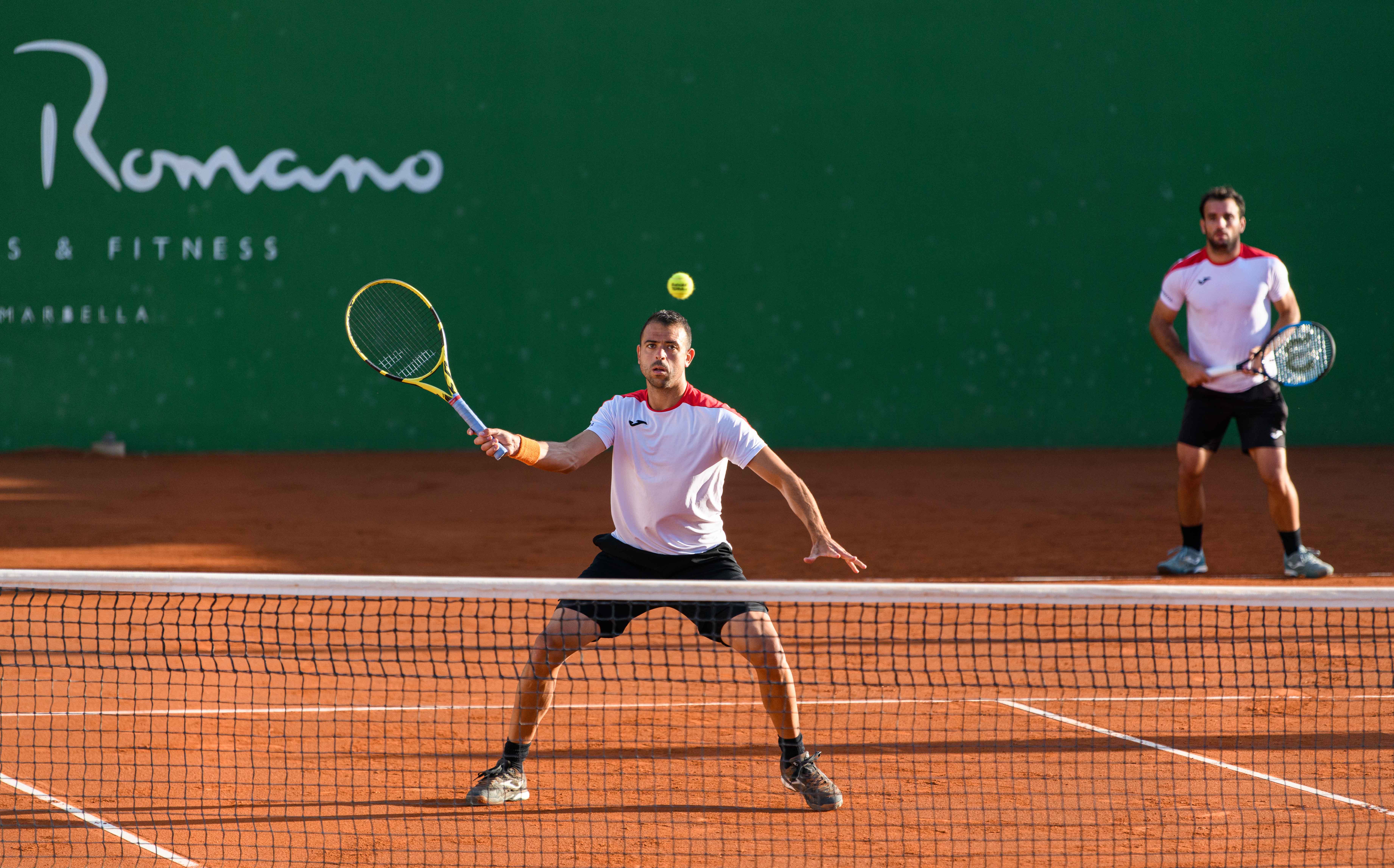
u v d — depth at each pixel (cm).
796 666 2009
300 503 4219
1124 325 6034
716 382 6003
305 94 5825
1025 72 5966
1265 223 5978
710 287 5981
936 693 1855
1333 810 1384
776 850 1264
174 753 1563
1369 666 2002
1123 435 6066
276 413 5900
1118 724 1703
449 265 5916
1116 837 1300
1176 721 1717
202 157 5803
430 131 5878
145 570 2969
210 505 4147
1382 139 5975
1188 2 5938
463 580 1334
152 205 5800
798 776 1394
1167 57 5947
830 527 3656
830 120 5962
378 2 5831
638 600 1326
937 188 5988
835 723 1708
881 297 6016
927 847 1272
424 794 1429
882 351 6028
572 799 1415
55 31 5712
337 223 5869
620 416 1472
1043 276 6019
